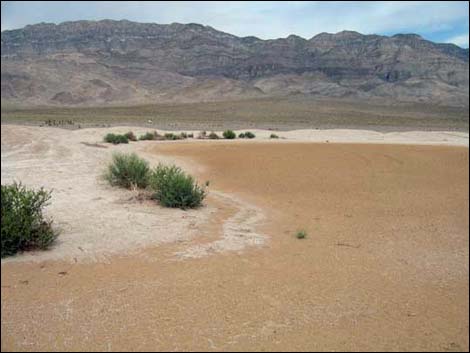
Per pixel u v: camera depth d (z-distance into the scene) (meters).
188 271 6.28
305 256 7.16
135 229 8.35
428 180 15.38
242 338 4.52
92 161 18.16
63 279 5.89
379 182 14.88
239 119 91.62
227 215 9.95
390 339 4.61
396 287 6.02
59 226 8.36
